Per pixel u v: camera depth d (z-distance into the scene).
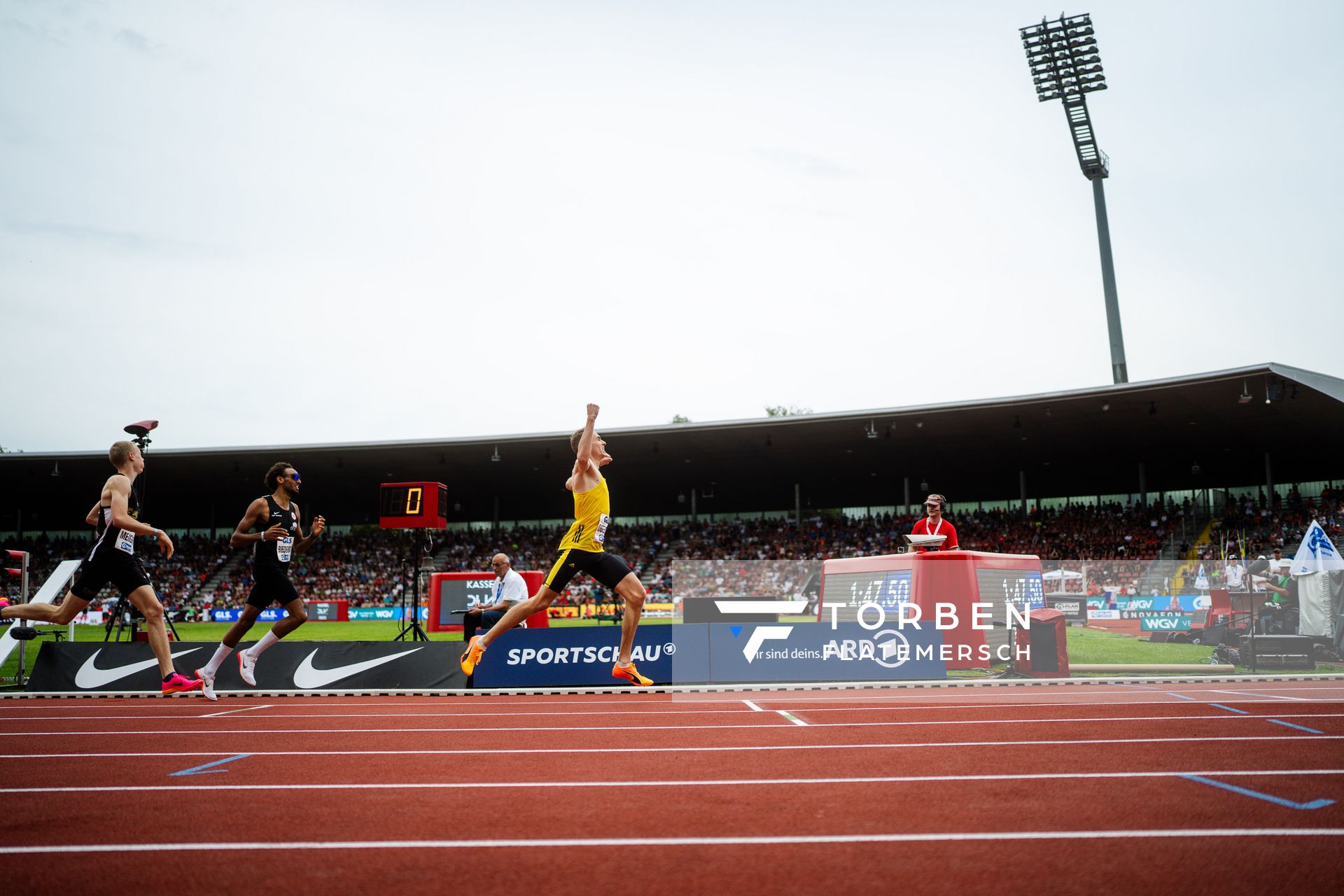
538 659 9.09
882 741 5.47
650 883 2.82
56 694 9.01
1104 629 9.71
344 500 49.44
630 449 38.84
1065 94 42.66
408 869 2.99
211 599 41.28
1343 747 5.12
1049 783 4.17
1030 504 49.16
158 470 40.84
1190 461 39.53
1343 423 31.98
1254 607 9.52
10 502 47.91
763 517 52.12
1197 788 4.05
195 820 3.65
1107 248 41.94
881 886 2.78
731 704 7.53
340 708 7.68
